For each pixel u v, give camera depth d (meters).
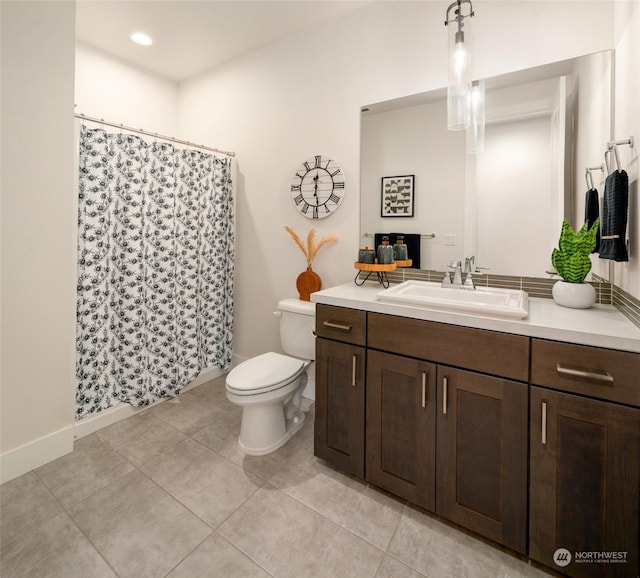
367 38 2.13
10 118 1.62
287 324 2.39
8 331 1.67
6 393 1.68
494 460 1.26
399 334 1.45
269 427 1.91
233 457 1.86
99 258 2.05
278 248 2.65
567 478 1.13
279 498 1.56
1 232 1.63
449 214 1.89
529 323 1.18
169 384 2.44
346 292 1.83
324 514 1.47
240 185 2.83
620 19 1.40
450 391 1.33
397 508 1.51
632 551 1.05
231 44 2.58
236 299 2.94
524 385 1.18
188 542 1.33
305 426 2.18
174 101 3.17
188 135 3.13
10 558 1.26
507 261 1.76
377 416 1.53
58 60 1.77
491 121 1.75
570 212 1.60
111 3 2.13
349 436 1.63
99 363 2.10
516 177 1.71
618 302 1.43
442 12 1.87
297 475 1.72
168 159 2.34
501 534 1.26
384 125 2.09
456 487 1.35
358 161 2.20
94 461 1.81
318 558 1.27
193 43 2.57
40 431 1.79
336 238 2.33
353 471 1.62
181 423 2.19
